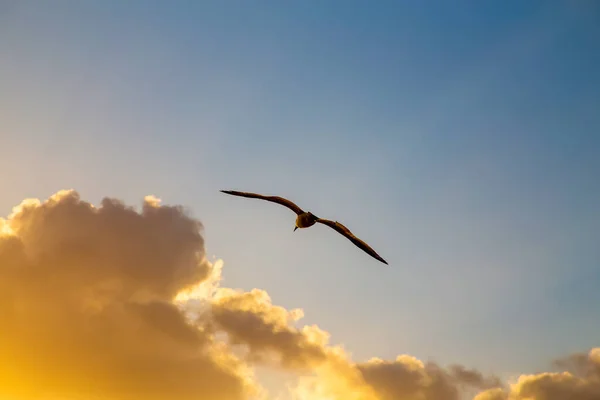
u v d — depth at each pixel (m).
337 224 17.91
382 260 17.22
